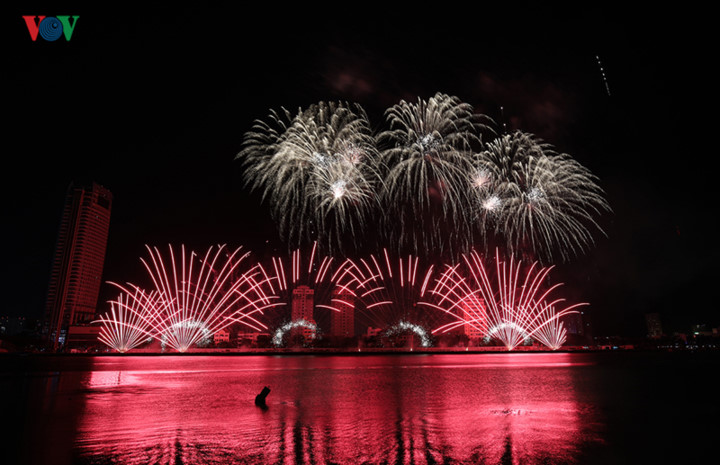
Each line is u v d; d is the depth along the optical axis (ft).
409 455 57.67
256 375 212.23
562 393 131.44
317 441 65.10
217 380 180.86
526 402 110.22
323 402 110.01
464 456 57.57
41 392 132.87
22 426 77.15
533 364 326.24
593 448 62.64
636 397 121.08
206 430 73.15
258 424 78.69
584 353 604.49
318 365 318.45
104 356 509.35
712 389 143.13
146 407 100.73
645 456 59.16
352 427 75.87
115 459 55.57
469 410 96.27
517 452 59.77
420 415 89.35
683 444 65.67
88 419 84.23
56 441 65.21
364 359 433.07
